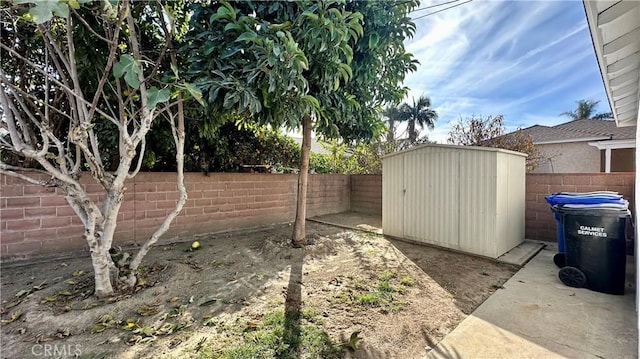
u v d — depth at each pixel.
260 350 1.98
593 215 3.02
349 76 3.59
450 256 4.27
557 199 3.72
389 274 3.49
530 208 5.21
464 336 2.20
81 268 3.54
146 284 3.01
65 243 4.07
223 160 6.09
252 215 6.30
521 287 3.13
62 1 1.63
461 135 9.76
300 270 3.63
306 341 2.09
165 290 2.92
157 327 2.25
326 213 8.26
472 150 4.32
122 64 2.19
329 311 2.56
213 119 4.10
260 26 2.90
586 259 3.06
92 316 2.36
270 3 3.10
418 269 3.70
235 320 2.38
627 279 3.35
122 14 2.03
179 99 2.99
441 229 4.68
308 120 4.73
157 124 4.27
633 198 4.29
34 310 2.41
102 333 2.15
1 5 2.16
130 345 2.02
